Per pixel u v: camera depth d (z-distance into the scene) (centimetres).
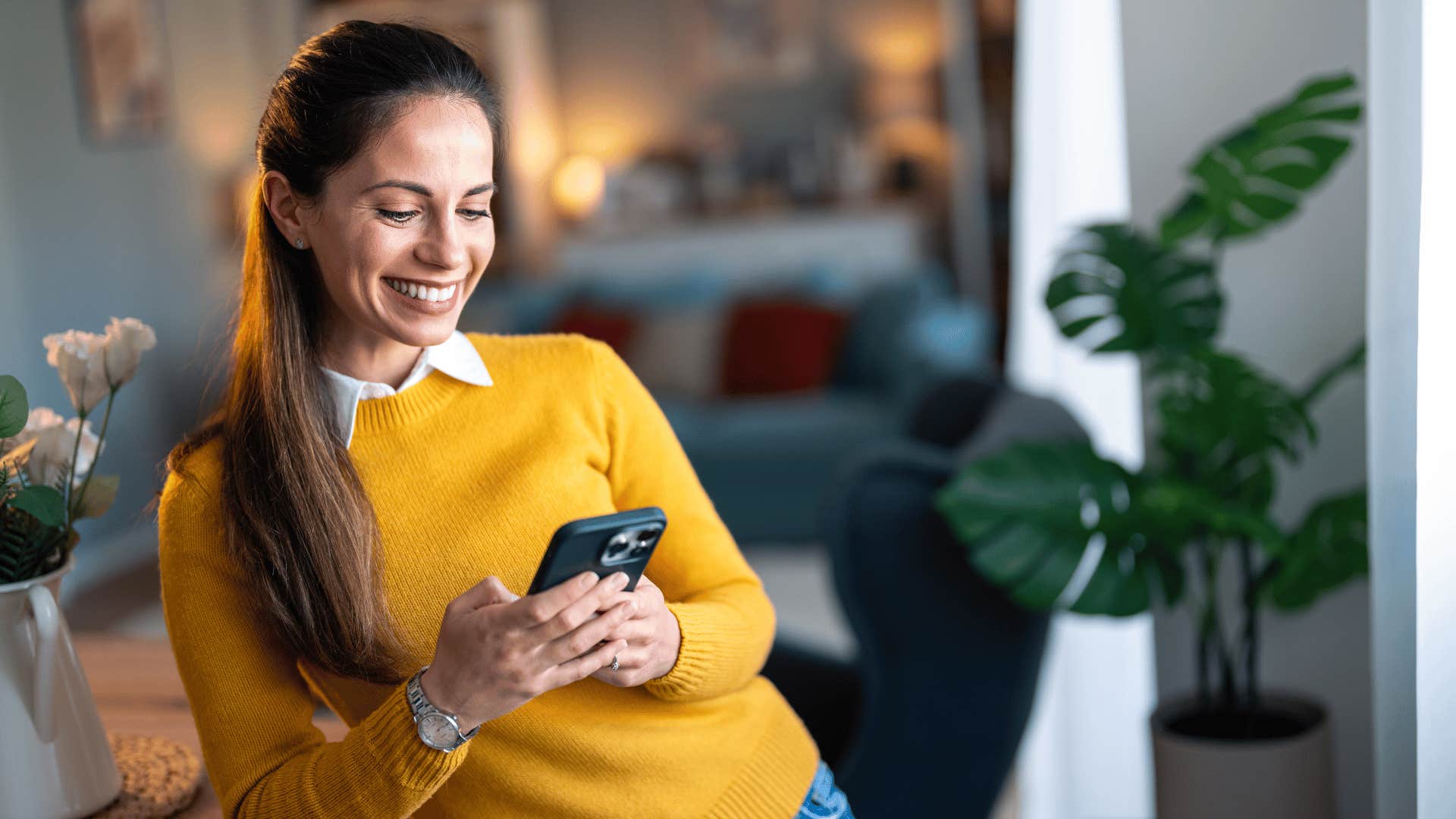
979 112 602
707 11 699
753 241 671
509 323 613
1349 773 224
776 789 121
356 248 105
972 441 213
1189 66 220
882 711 195
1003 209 602
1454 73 138
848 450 486
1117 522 197
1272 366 221
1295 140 182
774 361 547
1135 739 247
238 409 111
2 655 115
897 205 663
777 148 701
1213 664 232
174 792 125
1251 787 198
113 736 141
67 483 123
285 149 106
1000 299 604
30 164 519
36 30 528
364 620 107
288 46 121
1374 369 145
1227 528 196
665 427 127
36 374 512
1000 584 187
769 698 128
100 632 458
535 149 695
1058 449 201
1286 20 214
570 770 113
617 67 711
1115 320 220
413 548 112
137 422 565
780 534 495
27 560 118
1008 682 193
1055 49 254
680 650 109
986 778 195
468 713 94
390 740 95
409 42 105
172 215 614
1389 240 143
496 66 679
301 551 106
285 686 108
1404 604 145
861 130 687
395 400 114
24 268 511
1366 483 218
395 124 102
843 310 562
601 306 602
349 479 110
